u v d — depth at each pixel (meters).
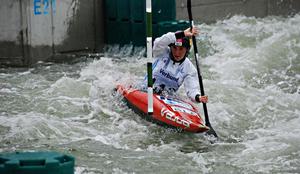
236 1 55.72
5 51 41.62
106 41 48.22
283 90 36.41
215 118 30.19
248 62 41.62
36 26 42.19
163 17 43.81
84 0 45.84
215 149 25.17
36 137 26.02
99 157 23.39
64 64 42.66
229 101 33.03
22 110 30.31
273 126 29.06
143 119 28.78
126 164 22.56
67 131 27.06
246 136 27.55
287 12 59.56
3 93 33.69
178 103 28.50
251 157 23.84
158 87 29.42
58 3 43.62
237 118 30.41
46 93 33.69
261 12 57.81
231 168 22.38
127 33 46.41
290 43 45.28
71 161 14.24
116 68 40.41
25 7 41.28
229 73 39.47
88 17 46.47
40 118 28.30
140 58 44.69
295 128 28.22
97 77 37.41
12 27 41.31
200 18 53.28
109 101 31.98
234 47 45.59
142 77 37.06
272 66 41.25
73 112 30.33
